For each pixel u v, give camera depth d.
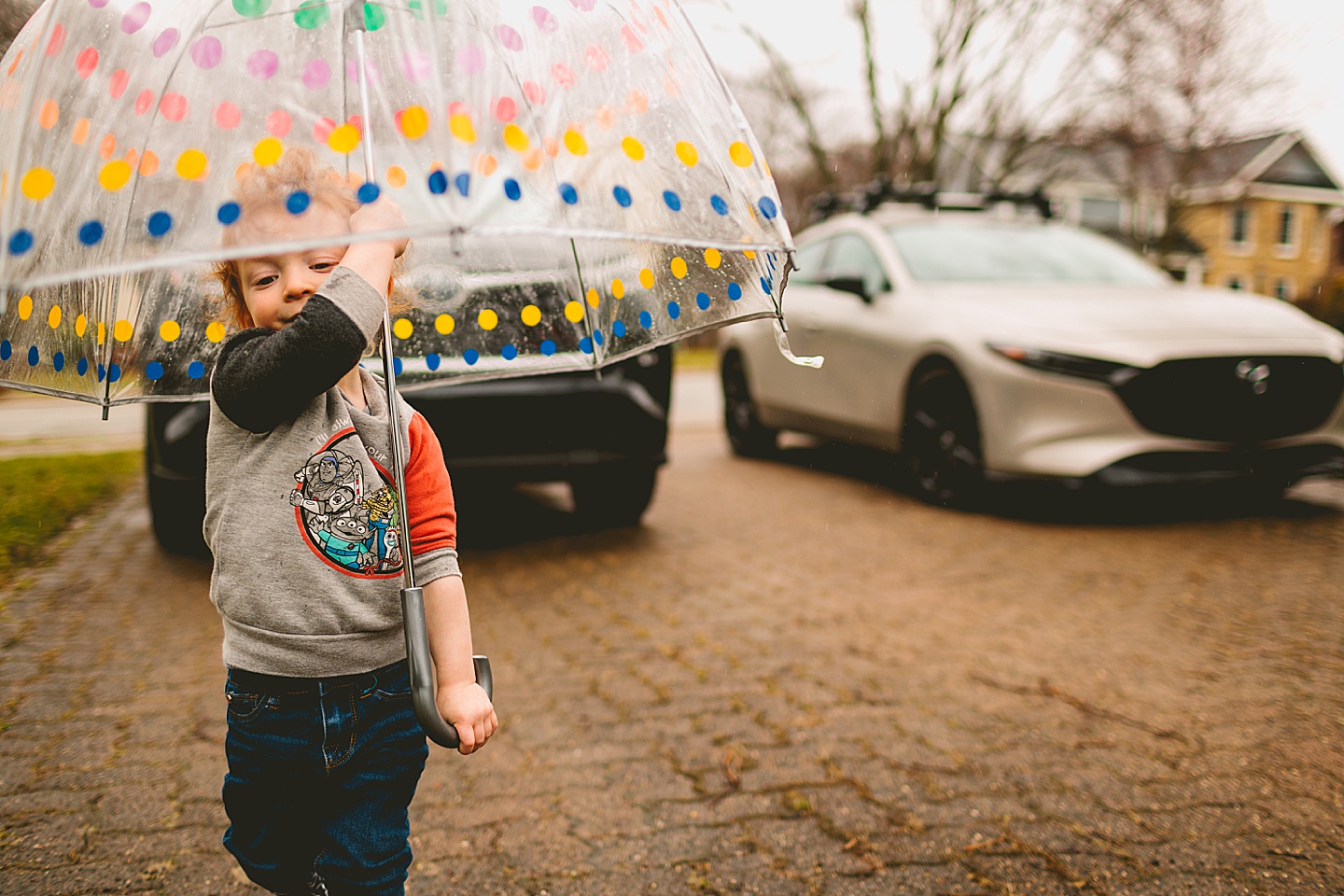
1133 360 5.03
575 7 1.47
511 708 3.13
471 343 2.02
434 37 1.25
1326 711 3.01
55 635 3.77
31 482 6.74
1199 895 2.11
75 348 1.67
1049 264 6.52
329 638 1.51
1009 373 5.31
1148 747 2.81
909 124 17.27
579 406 4.45
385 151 1.33
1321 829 2.35
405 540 1.49
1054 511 5.82
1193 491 6.33
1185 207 22.77
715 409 12.40
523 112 1.29
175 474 4.28
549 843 2.34
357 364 1.47
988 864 2.24
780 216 1.61
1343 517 5.54
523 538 5.38
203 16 1.39
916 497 6.10
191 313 1.82
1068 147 19.27
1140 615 3.94
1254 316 5.53
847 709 3.10
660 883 2.18
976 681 3.31
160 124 1.35
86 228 1.25
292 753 1.54
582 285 2.00
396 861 1.59
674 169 1.48
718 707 3.12
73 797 2.54
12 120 1.32
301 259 1.49
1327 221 36.12
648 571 4.69
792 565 4.79
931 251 6.58
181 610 4.05
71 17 1.38
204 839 2.35
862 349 6.39
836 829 2.40
